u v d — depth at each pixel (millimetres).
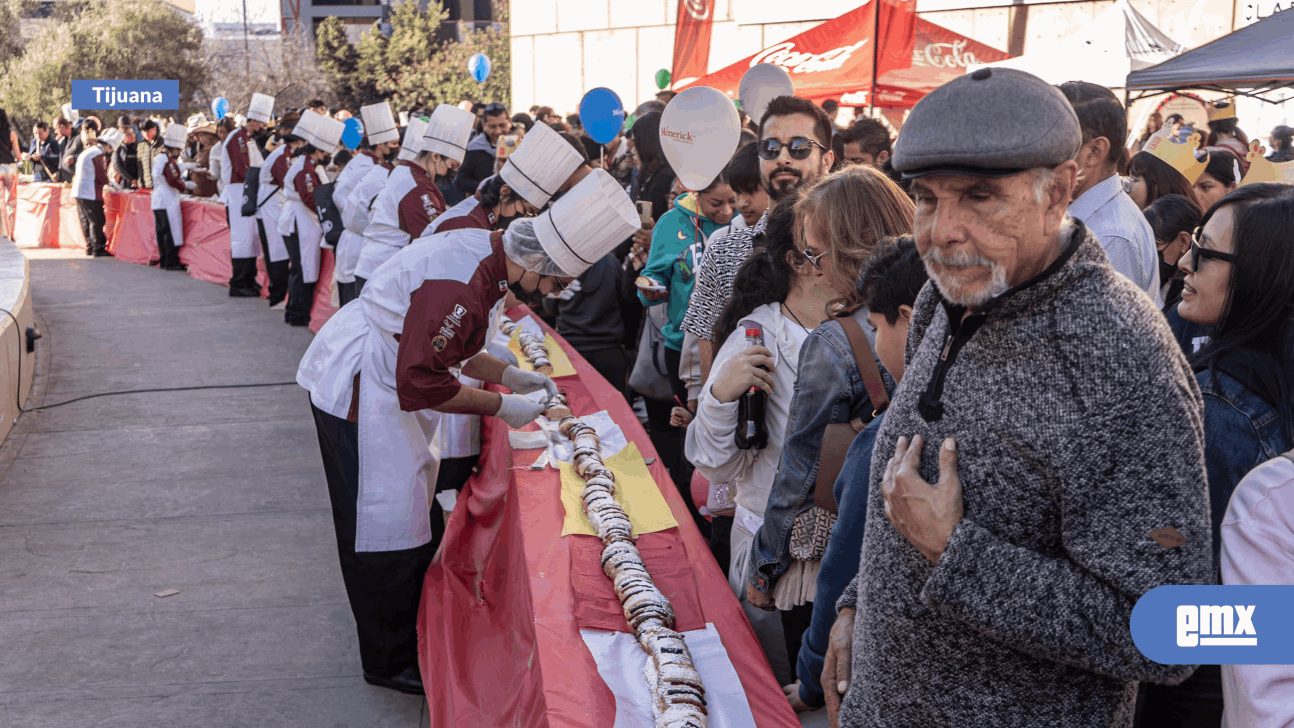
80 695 3271
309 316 9484
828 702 1701
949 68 8812
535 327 4699
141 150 14555
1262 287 1824
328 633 3717
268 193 10070
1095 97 2701
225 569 4270
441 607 3232
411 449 3160
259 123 12180
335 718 3150
